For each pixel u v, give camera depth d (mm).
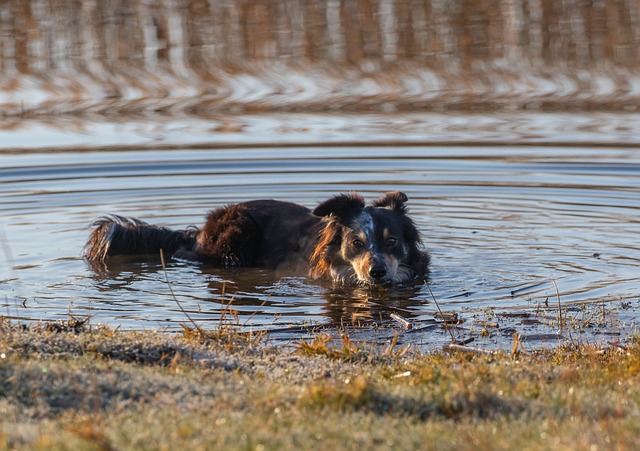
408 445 6172
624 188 18469
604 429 6383
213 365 8891
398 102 25594
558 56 28844
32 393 7301
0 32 30281
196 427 6504
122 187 18844
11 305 12109
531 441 6195
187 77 27453
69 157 20781
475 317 11664
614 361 9102
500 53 29125
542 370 8516
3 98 25484
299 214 15578
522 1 32875
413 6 32531
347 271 14047
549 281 13203
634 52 28859
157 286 13398
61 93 26047
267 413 7059
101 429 6418
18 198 17984
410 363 9016
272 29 30828
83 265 14469
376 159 20656
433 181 19219
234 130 23156
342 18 31578
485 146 21578
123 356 8977
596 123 23562
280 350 9906
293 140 22203
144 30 30734
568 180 19109
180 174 19797
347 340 9953
